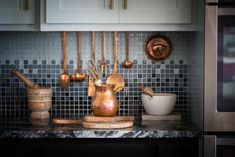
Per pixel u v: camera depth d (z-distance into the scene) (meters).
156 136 1.92
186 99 2.47
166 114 2.30
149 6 2.16
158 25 2.18
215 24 1.84
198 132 1.92
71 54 2.47
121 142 1.95
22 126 2.06
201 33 1.95
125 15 2.15
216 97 1.87
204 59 1.87
